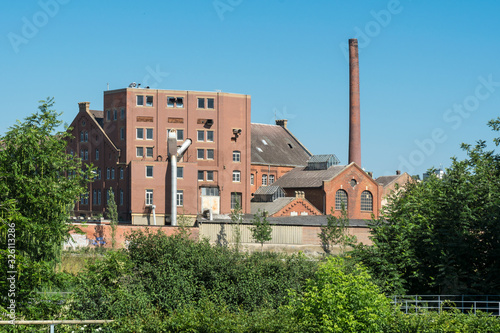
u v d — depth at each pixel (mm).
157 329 26500
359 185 108625
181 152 100812
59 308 29344
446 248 44656
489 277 44781
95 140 105438
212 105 105750
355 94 114562
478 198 47250
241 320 27094
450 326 30828
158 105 103000
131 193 97062
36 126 31844
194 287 35125
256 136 121188
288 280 37719
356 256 45125
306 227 81000
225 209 105688
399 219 46062
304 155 123938
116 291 29578
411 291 45156
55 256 32219
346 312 28875
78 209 107500
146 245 36500
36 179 30641
